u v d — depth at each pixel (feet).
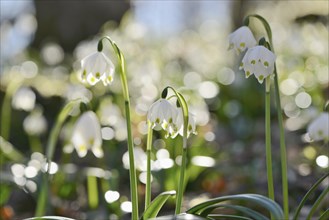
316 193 19.84
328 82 37.35
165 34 57.26
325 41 44.86
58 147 30.81
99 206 19.93
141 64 31.30
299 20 45.85
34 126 26.23
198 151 24.32
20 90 24.16
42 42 45.85
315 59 43.34
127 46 32.89
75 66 33.40
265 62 11.03
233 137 31.09
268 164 11.82
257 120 33.06
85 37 45.73
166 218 8.88
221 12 82.17
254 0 64.54
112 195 17.99
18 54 43.73
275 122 33.55
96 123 12.10
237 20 64.34
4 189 18.58
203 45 53.31
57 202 19.51
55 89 33.37
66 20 45.65
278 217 9.20
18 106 24.23
